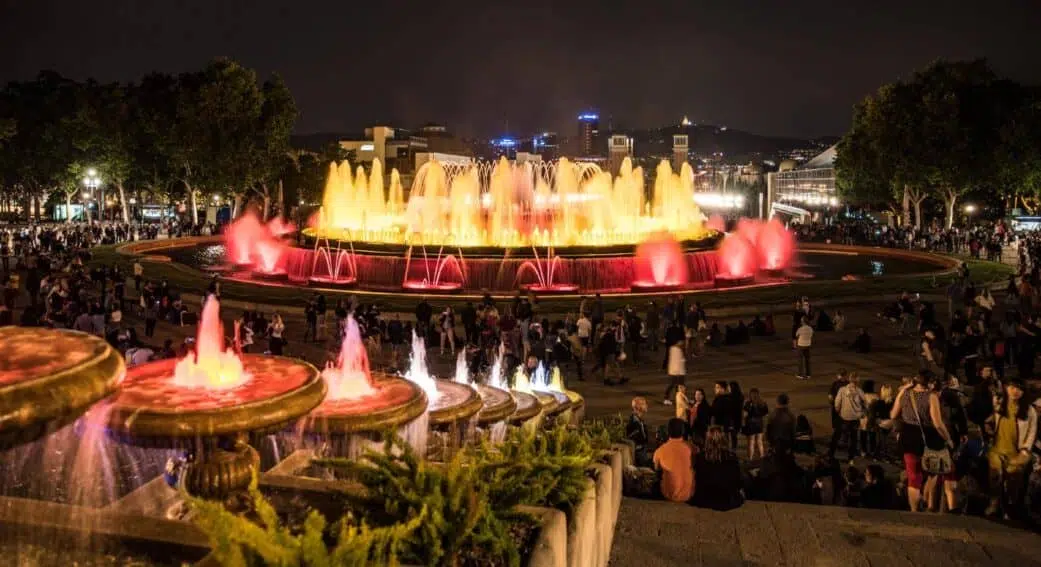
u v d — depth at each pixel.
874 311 32.25
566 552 5.52
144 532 4.32
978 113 65.50
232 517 3.49
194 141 67.75
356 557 3.67
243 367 5.09
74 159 71.88
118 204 93.75
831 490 12.49
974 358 20.44
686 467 9.37
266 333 25.59
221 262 51.06
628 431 12.92
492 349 22.53
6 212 95.06
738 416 14.86
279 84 73.12
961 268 36.66
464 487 4.79
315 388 4.73
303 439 5.85
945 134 63.06
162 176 75.94
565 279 36.09
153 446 4.41
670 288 35.94
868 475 11.23
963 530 8.59
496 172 54.22
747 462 14.22
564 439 7.11
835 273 46.69
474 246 37.12
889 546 8.16
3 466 6.65
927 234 63.78
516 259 36.22
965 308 28.58
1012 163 63.19
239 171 70.44
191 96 70.38
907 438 10.84
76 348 3.38
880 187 72.06
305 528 3.64
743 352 25.03
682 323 25.34
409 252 37.34
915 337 27.23
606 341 21.53
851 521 8.80
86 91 73.56
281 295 33.12
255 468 4.41
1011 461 9.83
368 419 5.36
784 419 13.19
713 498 9.12
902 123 64.56
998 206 83.25
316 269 40.53
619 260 36.56
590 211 53.94
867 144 70.12
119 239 63.34
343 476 5.84
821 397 19.66
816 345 26.08
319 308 26.78
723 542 8.19
